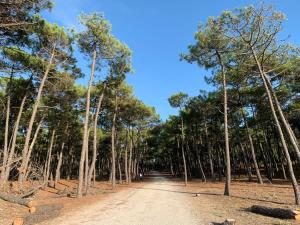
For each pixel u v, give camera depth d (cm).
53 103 2666
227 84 2666
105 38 2105
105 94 2947
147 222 941
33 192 1725
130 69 2414
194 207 1305
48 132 3794
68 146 4700
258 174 2844
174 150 6091
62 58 2138
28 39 1752
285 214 948
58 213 1111
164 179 4938
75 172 6569
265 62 1836
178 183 3484
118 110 3425
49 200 1684
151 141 6172
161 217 1039
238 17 1673
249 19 1641
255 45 1734
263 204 1332
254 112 3045
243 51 1838
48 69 2034
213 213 1112
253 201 1455
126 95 3192
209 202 1488
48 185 3062
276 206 1249
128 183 3909
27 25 1574
